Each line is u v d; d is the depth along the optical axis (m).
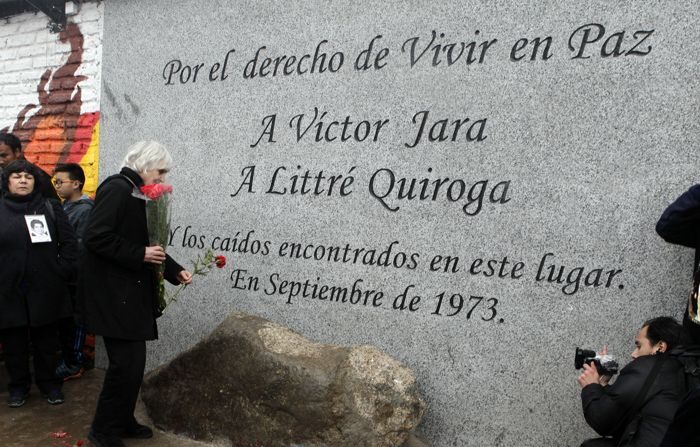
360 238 3.84
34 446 3.46
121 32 4.84
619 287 3.12
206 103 4.45
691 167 2.96
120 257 3.16
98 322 3.18
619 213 3.12
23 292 3.91
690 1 2.96
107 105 4.91
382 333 3.75
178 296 4.50
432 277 3.60
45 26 5.40
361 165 3.84
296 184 4.07
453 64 3.54
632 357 2.96
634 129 3.08
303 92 4.05
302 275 4.04
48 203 4.08
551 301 3.27
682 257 2.97
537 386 3.30
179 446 3.51
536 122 3.32
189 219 4.49
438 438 3.55
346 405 3.15
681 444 1.48
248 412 3.42
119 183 3.24
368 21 3.82
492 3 3.43
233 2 4.33
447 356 3.54
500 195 3.41
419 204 3.64
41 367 4.10
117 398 3.28
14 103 5.57
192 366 3.68
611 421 2.57
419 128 3.65
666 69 3.01
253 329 3.58
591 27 3.17
